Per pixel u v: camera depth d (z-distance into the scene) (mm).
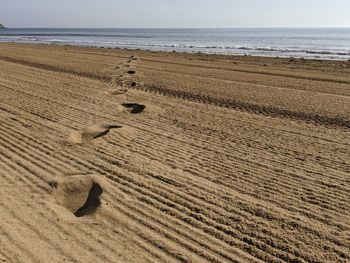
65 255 3975
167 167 6375
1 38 76500
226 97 11688
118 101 11016
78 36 99875
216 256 4102
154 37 94312
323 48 47062
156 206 5094
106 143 7453
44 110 9828
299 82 15062
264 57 28000
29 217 4684
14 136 7766
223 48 45375
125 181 5805
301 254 4168
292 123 9039
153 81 14539
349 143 7672
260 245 4316
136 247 4191
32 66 18875
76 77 15312
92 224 4613
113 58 23891
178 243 4301
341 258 4105
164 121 9094
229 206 5145
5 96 11461
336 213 5016
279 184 5832
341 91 13055
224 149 7285
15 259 3863
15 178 5773
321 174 6211
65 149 7090
